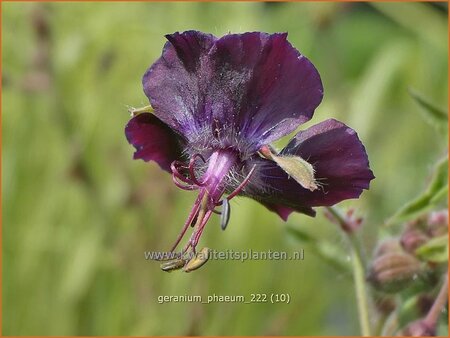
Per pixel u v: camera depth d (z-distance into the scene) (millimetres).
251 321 178
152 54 200
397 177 213
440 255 102
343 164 81
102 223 181
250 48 81
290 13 219
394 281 104
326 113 202
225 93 83
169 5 211
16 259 189
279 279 182
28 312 188
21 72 196
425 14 225
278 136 82
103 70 191
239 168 86
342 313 206
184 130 85
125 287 180
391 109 224
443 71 229
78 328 184
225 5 211
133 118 86
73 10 202
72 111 191
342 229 105
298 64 81
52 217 187
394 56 217
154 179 176
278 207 89
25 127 192
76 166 175
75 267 182
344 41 278
